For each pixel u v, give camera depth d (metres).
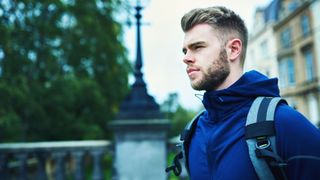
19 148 6.44
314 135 1.29
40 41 14.88
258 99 1.41
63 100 15.46
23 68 12.78
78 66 18.20
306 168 1.25
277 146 1.29
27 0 8.71
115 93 19.75
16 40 10.52
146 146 5.97
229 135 1.40
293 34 29.00
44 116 14.55
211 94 1.47
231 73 1.51
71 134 16.69
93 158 6.52
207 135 1.50
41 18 13.98
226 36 1.50
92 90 17.33
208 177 1.44
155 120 6.02
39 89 14.59
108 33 18.34
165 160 5.95
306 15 27.31
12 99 10.84
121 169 5.94
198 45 1.51
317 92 26.28
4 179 6.33
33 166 6.81
